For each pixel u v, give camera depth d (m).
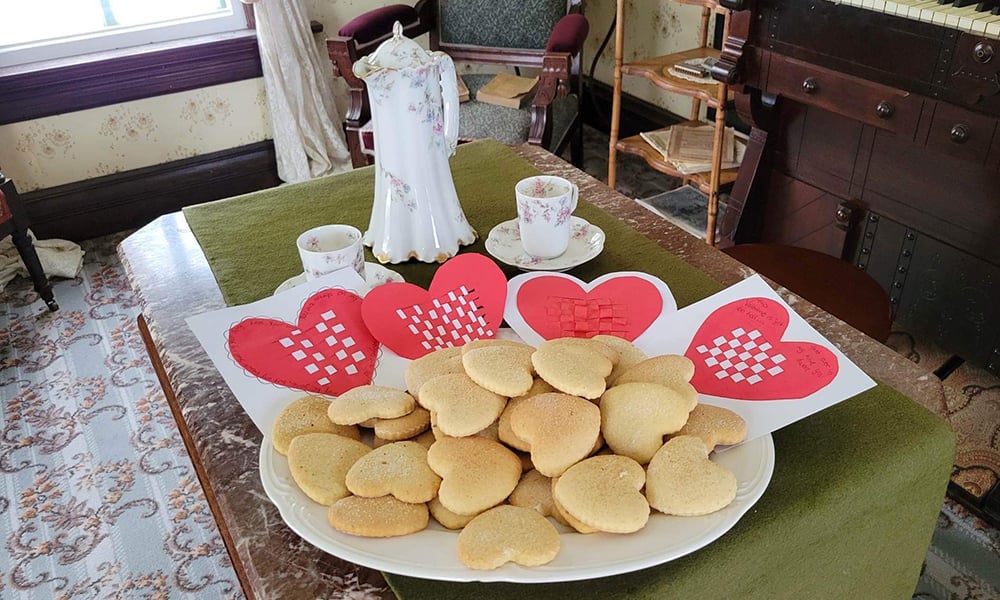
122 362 1.73
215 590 1.21
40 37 2.10
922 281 1.54
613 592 0.50
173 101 2.26
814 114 1.60
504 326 0.76
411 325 0.72
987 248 1.39
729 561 0.52
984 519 1.24
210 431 0.68
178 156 2.34
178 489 1.40
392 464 0.54
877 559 0.65
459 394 0.57
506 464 0.54
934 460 0.62
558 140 2.07
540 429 0.54
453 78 0.85
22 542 1.30
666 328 0.71
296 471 0.54
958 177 1.39
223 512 0.60
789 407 0.60
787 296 0.83
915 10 1.18
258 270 0.89
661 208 2.09
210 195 2.42
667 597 0.51
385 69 0.80
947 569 1.17
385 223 0.89
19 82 2.02
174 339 0.79
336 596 0.53
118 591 1.21
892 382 0.70
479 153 1.18
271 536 0.58
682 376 0.59
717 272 0.87
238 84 2.34
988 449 1.38
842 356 0.64
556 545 0.48
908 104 1.25
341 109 2.60
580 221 0.94
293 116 2.35
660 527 0.50
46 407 1.60
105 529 1.32
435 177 0.88
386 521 0.51
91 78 2.10
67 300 1.98
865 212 1.58
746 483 0.53
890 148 1.48
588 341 0.63
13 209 1.77
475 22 2.21
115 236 2.29
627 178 2.50
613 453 0.55
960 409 1.47
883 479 0.59
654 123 2.57
